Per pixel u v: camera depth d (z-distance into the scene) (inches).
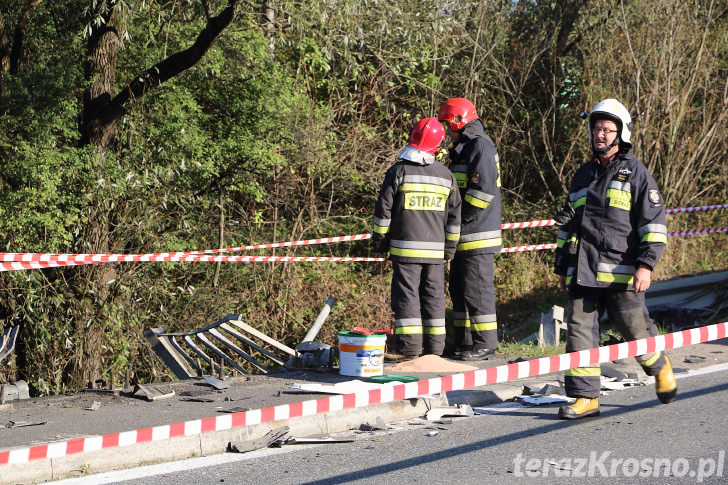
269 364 635.5
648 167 847.7
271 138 638.5
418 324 378.6
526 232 831.1
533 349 448.5
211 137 622.2
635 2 839.1
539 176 883.4
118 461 238.2
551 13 861.8
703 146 872.9
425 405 305.1
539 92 887.1
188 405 305.6
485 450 252.7
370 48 699.4
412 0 697.0
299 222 700.7
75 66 540.4
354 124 727.1
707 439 257.4
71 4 568.7
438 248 381.4
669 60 836.6
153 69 536.7
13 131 518.9
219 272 653.3
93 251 534.9
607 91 844.0
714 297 609.6
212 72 568.1
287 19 544.7
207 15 514.6
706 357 406.3
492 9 831.1
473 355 404.8
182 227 609.6
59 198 505.4
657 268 778.8
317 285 686.5
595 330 300.0
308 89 715.4
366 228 746.2
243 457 249.1
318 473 231.1
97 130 548.7
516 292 746.8
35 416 288.8
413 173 374.3
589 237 291.6
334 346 652.7
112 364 563.2
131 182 540.4
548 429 277.7
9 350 418.0
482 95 839.1
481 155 397.1
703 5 879.1
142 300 592.1
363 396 231.8
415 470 232.7
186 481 224.4
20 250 494.3
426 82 790.5
